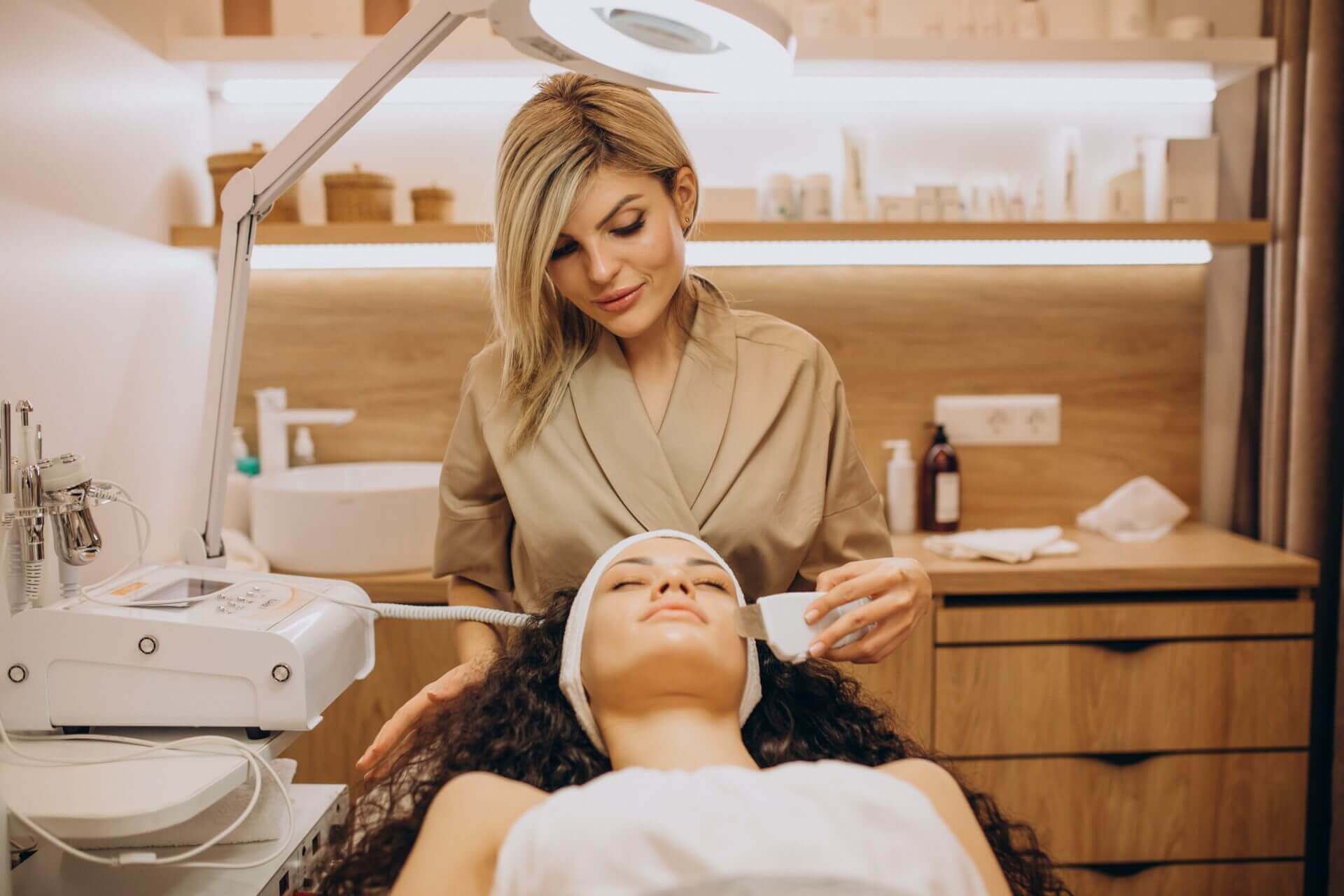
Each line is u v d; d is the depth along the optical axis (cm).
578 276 119
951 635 189
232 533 191
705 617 102
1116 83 217
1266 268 211
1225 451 231
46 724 107
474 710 108
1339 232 197
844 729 112
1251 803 193
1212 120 226
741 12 79
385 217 205
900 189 228
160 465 191
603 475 131
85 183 164
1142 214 210
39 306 151
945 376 230
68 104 159
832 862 76
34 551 113
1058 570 189
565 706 109
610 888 75
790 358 136
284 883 107
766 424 131
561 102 117
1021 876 105
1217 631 190
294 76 209
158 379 191
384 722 189
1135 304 229
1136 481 224
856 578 100
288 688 105
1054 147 218
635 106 117
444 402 226
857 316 227
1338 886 198
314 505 185
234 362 123
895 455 224
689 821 77
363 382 226
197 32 211
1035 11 205
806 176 206
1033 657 190
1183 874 195
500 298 126
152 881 103
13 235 144
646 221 116
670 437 131
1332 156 196
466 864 87
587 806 79
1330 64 194
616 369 132
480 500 143
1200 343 231
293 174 113
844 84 215
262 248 210
